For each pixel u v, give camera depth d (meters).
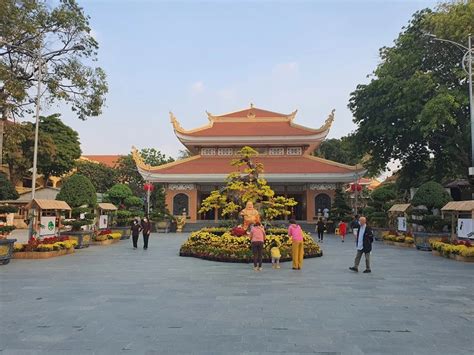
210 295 10.35
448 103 26.89
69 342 6.52
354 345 6.41
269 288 11.38
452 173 38.12
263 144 48.19
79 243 24.08
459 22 27.19
